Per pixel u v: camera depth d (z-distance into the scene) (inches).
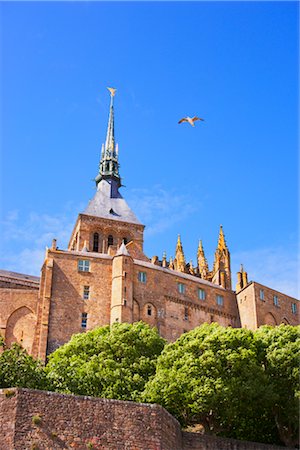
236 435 2197.3
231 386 2153.1
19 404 1498.5
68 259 3922.2
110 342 2790.4
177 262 5492.1
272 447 1934.1
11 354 2155.5
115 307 3804.1
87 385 2300.7
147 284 4018.2
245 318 4286.4
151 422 1589.6
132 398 2268.7
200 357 2256.4
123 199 6195.9
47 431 1489.9
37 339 3668.8
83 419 1531.7
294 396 2196.1
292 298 4547.2
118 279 3880.4
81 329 3754.9
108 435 1535.4
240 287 4515.3
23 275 4557.1
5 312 3843.5
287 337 2456.9
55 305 3764.8
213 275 5157.5
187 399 2148.1
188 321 4101.9
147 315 3937.0
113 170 6392.7
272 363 2364.7
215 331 2461.9
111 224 5816.9
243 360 2246.6
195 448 1774.1
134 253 4894.2
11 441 1451.8
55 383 2225.6
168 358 2415.1
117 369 2470.5
